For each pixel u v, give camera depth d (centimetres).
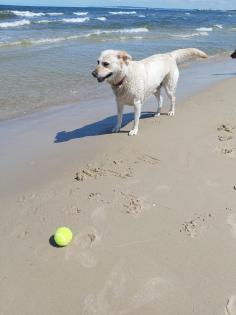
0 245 102
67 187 130
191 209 116
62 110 219
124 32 727
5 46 432
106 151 159
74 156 155
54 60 357
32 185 133
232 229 107
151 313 81
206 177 135
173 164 145
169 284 88
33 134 180
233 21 1655
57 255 98
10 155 157
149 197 122
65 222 111
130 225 109
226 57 453
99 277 91
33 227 109
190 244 101
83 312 82
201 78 312
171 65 193
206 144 162
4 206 120
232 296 85
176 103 229
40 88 262
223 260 95
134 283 89
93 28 770
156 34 718
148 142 167
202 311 81
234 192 125
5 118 202
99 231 106
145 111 214
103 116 208
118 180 133
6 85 264
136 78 166
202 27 1042
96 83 283
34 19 1013
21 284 89
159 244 101
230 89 261
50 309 83
